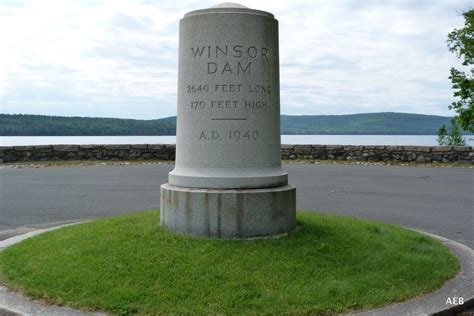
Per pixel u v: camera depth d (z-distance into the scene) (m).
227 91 5.73
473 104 25.14
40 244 5.79
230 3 5.98
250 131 5.79
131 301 4.20
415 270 5.06
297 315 4.05
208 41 5.75
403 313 4.14
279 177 5.96
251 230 5.59
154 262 4.92
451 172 17.11
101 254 5.16
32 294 4.40
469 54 25.16
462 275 5.17
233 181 5.65
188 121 5.90
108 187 13.17
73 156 20.23
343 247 5.56
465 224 8.46
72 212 9.38
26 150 19.52
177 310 4.05
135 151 20.83
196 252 5.12
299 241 5.57
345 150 21.16
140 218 6.93
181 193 5.68
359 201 10.98
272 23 6.02
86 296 4.28
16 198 11.12
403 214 9.40
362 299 4.34
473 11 25.09
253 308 4.12
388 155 20.58
